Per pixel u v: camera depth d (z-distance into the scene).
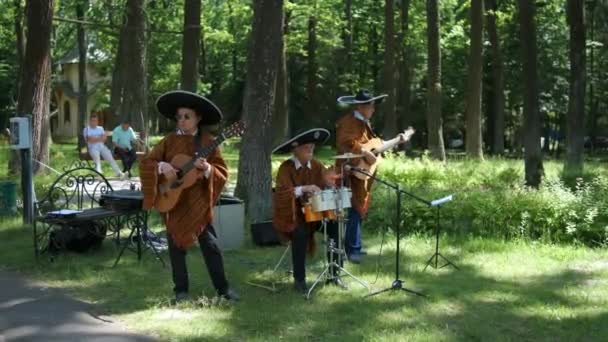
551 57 32.59
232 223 8.49
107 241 8.73
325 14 31.86
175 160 5.91
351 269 7.44
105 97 44.12
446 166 16.55
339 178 6.81
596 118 39.47
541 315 5.86
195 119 5.99
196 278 6.98
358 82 36.31
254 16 9.76
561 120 37.53
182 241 5.94
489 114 33.62
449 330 5.43
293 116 35.84
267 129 9.76
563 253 8.23
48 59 14.10
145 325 5.50
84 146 24.30
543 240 8.81
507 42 32.38
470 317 5.79
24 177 9.74
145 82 20.16
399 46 31.19
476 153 22.31
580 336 5.35
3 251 8.16
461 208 9.40
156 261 7.72
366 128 7.88
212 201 5.98
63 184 13.12
